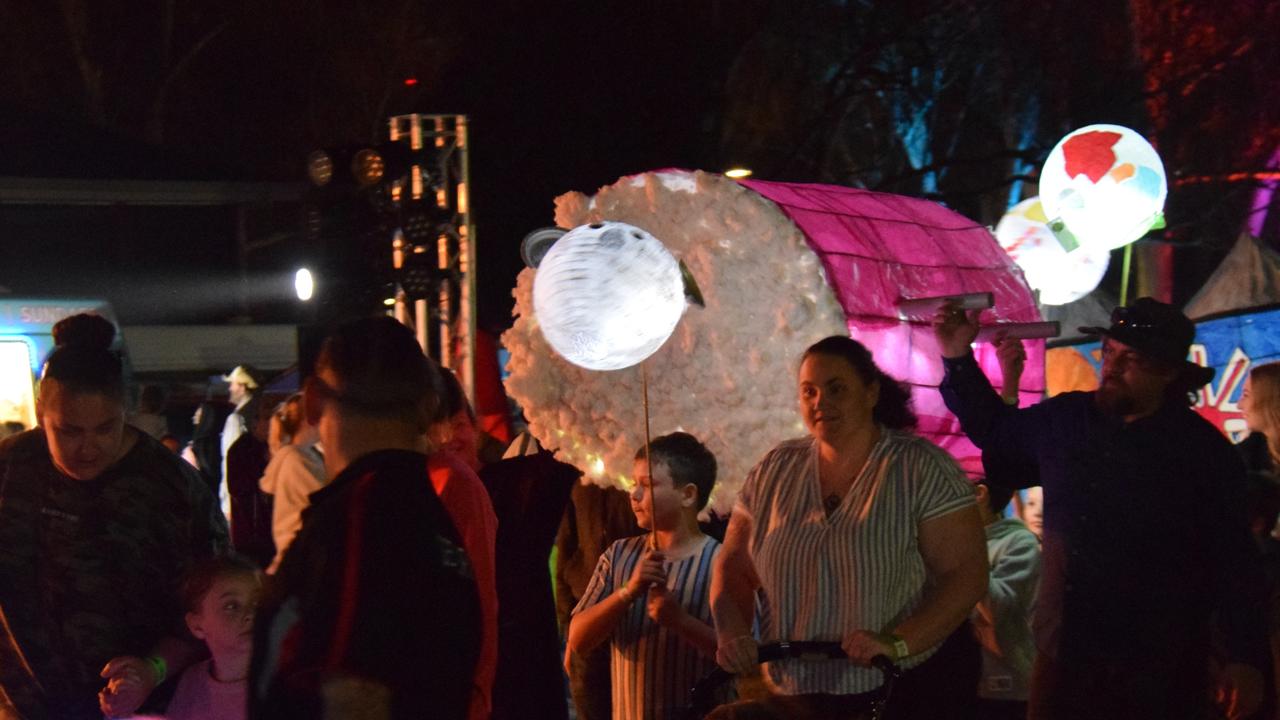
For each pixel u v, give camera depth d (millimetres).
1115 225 7188
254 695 2490
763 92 18734
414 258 8664
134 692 3836
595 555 5590
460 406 4223
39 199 16297
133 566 4059
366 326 2742
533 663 4773
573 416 5598
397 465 2615
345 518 2518
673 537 4555
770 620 3947
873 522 3730
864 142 19391
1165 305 4215
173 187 16828
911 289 5297
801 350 5145
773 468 4027
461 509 3307
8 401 11602
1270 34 18953
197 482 4238
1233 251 9617
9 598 4023
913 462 3791
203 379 17219
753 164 18719
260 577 3975
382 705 2414
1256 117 19156
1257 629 4051
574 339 4137
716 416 5461
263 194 17328
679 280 4234
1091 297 10672
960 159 17500
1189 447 4141
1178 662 4145
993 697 5078
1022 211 8156
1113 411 4246
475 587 2600
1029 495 6117
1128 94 19078
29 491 4035
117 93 21344
